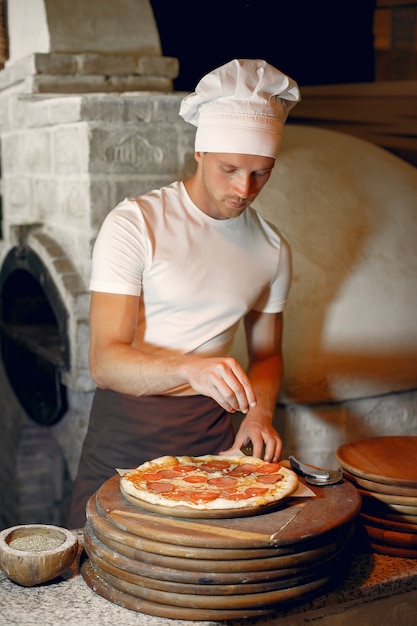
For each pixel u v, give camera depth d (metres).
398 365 3.05
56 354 3.22
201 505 1.42
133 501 1.46
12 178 3.61
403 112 3.77
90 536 1.46
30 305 3.87
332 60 4.30
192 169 2.96
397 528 1.58
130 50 3.25
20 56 3.45
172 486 1.52
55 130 3.07
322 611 1.45
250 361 2.26
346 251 3.02
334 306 2.95
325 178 3.15
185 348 2.04
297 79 4.33
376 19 4.18
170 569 1.34
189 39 4.21
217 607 1.34
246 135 1.84
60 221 3.12
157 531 1.36
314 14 4.26
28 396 3.60
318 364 2.92
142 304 2.04
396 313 3.04
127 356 1.86
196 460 1.69
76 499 2.11
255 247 2.11
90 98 2.79
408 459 1.72
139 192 2.90
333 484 1.60
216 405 2.12
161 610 1.35
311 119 4.12
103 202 2.86
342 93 3.98
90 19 3.20
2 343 3.82
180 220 2.01
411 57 4.08
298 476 1.65
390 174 3.30
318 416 3.01
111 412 2.09
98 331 1.94
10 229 3.34
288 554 1.37
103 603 1.40
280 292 2.20
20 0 3.38
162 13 4.13
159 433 2.06
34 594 1.42
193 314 2.03
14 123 3.51
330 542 1.42
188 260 1.99
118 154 2.85
